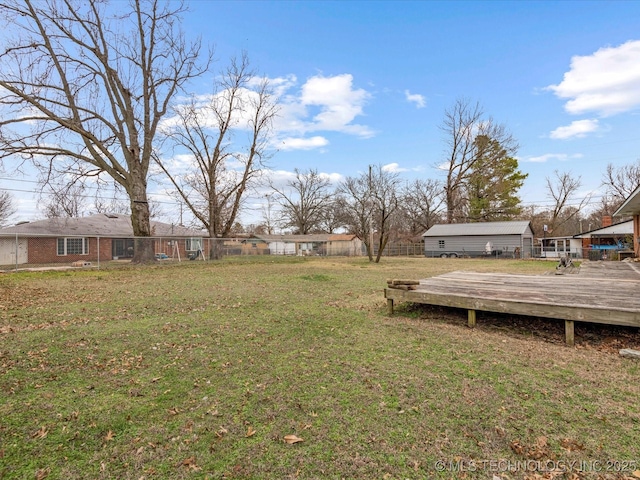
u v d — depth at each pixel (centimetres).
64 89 1509
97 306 602
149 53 1691
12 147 1345
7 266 1614
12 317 512
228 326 468
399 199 3666
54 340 398
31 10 1366
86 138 1542
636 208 1239
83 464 186
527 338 418
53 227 2167
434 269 1464
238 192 2297
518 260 2350
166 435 213
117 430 218
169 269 1459
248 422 227
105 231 2388
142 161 1714
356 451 196
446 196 3681
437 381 288
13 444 202
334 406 247
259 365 327
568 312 393
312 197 4697
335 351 367
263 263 1920
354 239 3769
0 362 327
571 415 232
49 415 234
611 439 205
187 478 175
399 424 223
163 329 451
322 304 625
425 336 424
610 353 360
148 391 273
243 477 176
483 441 204
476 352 364
